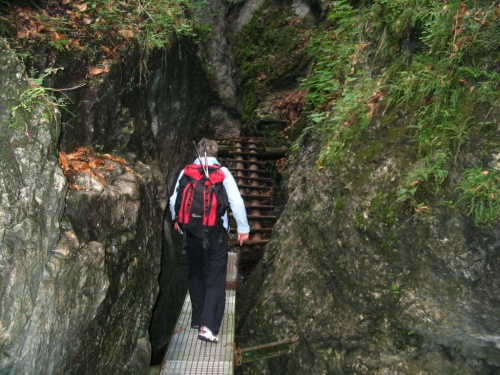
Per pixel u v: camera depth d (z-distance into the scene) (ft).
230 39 31.30
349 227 9.16
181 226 9.57
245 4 31.63
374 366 8.58
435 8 8.82
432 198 7.66
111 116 10.25
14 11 9.09
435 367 8.20
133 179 9.21
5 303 4.97
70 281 6.29
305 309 10.54
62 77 9.04
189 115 16.74
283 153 23.82
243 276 18.39
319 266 10.50
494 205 6.79
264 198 21.84
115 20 11.24
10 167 5.41
